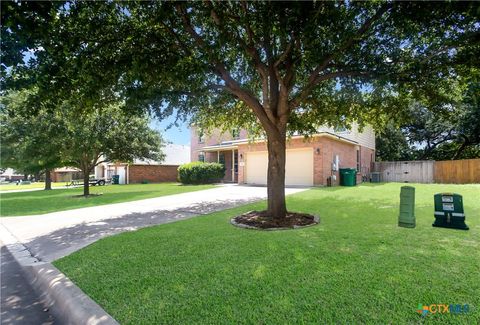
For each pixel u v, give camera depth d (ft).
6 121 42.63
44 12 12.30
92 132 41.45
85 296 9.59
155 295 9.30
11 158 59.26
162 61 17.98
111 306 8.77
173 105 21.34
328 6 14.90
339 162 53.26
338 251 12.82
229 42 19.06
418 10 14.46
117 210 29.81
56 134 39.06
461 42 16.14
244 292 9.15
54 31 14.93
